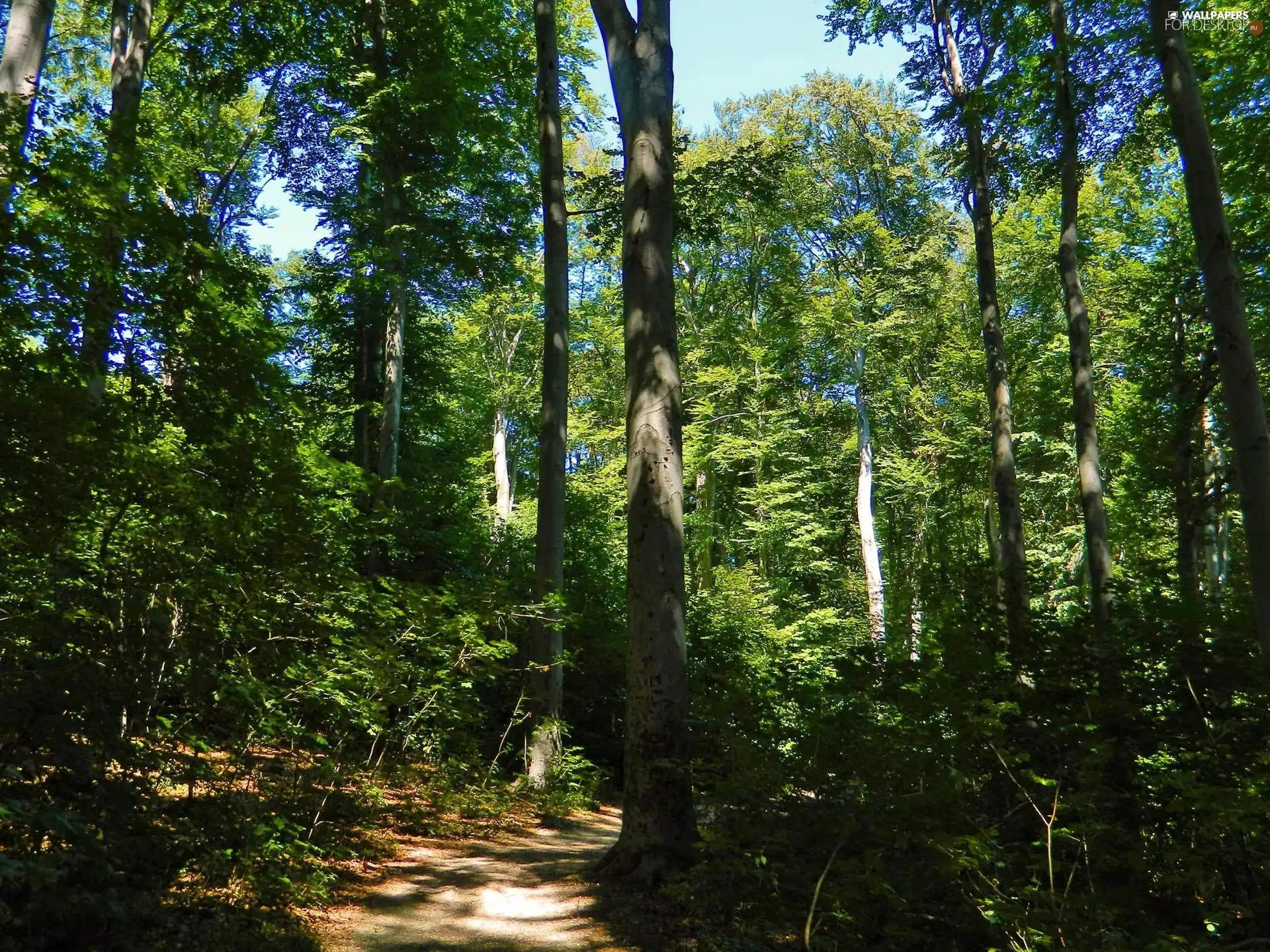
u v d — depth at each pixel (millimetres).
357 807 7320
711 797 5523
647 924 5148
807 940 4535
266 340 5297
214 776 4715
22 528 3904
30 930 3428
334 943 4645
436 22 15742
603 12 7316
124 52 10352
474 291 18406
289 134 16578
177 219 4848
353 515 7887
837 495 33094
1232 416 4684
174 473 4574
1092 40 12000
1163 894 4898
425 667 8602
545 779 10961
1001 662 5766
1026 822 5172
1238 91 12156
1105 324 22719
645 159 6895
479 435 29359
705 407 29094
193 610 4562
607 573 19094
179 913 4160
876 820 4938
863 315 28000
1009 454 12414
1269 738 5367
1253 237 12539
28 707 3326
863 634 25938
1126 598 6660
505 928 5168
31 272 4328
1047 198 23016
